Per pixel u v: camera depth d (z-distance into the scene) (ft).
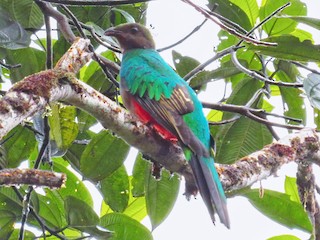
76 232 39.58
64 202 37.24
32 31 40.27
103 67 38.34
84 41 30.14
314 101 34.06
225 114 39.81
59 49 41.83
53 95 27.48
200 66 38.83
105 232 36.55
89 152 39.04
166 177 38.88
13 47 36.96
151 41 41.88
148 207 38.96
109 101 29.96
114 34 41.83
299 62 40.19
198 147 30.83
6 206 38.32
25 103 26.40
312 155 33.04
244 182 31.14
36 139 39.99
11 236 38.99
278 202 38.65
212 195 29.27
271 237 39.27
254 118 37.29
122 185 41.06
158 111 34.06
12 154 40.73
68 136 37.91
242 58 41.63
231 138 39.55
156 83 35.06
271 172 31.83
